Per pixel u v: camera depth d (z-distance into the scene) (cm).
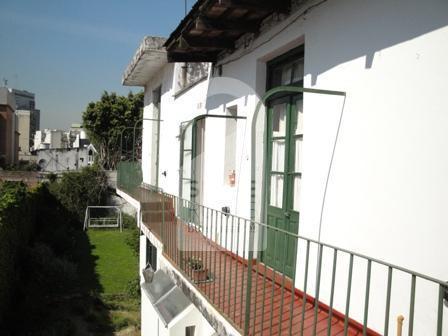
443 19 313
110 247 2130
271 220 579
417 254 332
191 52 730
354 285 399
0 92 3853
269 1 504
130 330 1177
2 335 1016
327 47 445
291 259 516
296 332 381
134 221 2531
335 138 431
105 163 3120
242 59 642
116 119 3108
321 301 444
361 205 393
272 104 588
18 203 1398
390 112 361
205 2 517
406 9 346
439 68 316
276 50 547
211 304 452
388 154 362
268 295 481
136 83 1547
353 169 405
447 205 308
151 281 793
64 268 1468
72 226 2536
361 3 397
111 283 1556
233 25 572
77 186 2634
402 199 347
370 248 380
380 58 373
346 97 415
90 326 1188
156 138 1444
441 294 210
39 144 6681
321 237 450
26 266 1394
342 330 388
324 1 452
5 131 3859
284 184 545
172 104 1124
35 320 1136
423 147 329
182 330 605
